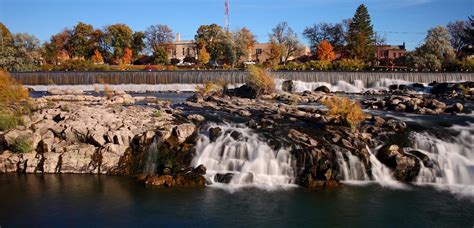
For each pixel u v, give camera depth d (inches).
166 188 938.7
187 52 5826.8
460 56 4645.7
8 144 1079.0
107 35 5319.9
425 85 2522.1
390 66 3996.1
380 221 787.4
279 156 1009.5
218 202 863.1
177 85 2642.7
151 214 807.1
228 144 1058.7
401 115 1440.7
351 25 4682.6
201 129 1171.3
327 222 781.9
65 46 5551.2
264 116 1360.7
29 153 1059.9
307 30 5772.6
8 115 1173.1
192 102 1793.8
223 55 4672.7
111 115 1245.7
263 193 912.3
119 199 877.2
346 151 1016.9
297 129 1173.1
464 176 989.8
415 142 1090.7
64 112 1269.7
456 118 1376.7
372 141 1091.9
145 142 1078.4
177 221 779.4
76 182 974.4
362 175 992.9
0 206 836.6
